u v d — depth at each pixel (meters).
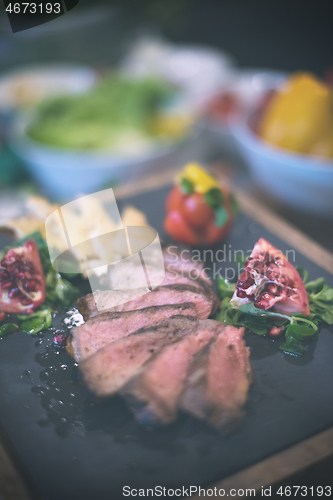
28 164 0.68
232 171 0.66
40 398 0.36
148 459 0.34
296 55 1.18
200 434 0.34
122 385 0.36
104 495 0.32
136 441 0.34
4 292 0.42
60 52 0.90
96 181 0.66
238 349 0.38
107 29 0.93
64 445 0.34
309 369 0.38
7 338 0.40
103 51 0.95
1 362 0.39
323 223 0.56
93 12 0.90
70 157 0.65
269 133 0.58
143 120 0.76
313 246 0.48
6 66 0.88
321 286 0.43
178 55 0.94
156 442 0.34
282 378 0.37
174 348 0.38
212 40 1.29
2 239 0.50
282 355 0.38
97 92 0.81
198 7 1.51
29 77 0.85
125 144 0.72
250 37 1.30
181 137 0.70
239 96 0.75
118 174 0.66
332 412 0.35
